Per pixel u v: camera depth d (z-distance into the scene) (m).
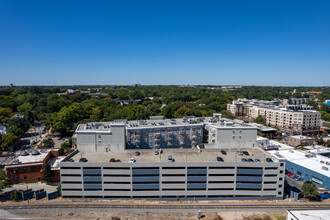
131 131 87.44
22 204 68.44
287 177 92.56
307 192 71.69
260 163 71.38
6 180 75.12
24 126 155.25
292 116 162.50
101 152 82.62
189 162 70.75
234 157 78.62
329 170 86.31
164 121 105.56
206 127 100.06
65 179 71.19
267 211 67.19
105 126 93.44
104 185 71.31
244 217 64.25
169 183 71.88
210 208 68.12
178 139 94.12
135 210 66.31
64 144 114.50
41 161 84.88
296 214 57.16
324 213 57.66
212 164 71.19
